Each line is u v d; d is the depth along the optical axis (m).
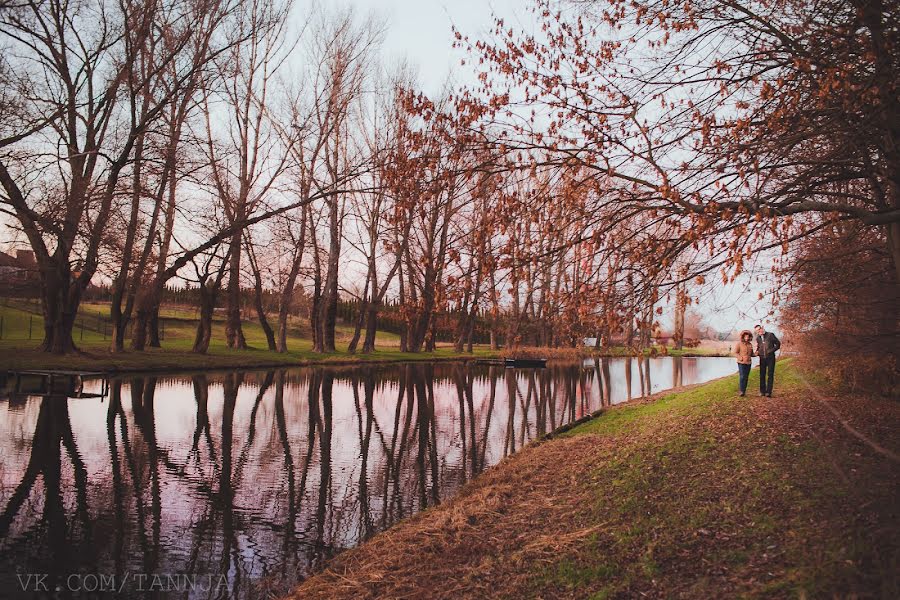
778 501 6.47
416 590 5.80
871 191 8.59
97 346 35.31
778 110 6.46
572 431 15.66
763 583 4.75
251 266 43.56
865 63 6.27
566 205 6.31
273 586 6.64
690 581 5.07
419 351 55.81
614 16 7.01
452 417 19.31
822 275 11.55
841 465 7.52
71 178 24.53
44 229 23.00
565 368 44.19
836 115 6.07
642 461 9.30
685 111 6.95
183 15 23.62
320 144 36.94
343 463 12.44
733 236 5.91
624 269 6.30
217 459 12.33
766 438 9.48
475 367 43.59
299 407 20.34
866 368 13.50
